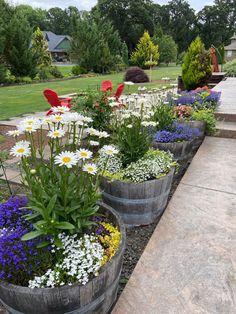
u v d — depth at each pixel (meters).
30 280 1.19
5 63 15.51
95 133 1.67
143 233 2.19
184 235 1.99
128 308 1.43
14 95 9.84
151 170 2.20
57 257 1.30
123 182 2.05
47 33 47.38
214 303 1.44
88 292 1.22
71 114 1.56
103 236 1.54
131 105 3.72
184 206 2.37
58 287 1.15
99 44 20.58
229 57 34.22
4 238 1.33
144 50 25.25
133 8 40.03
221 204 2.39
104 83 4.35
